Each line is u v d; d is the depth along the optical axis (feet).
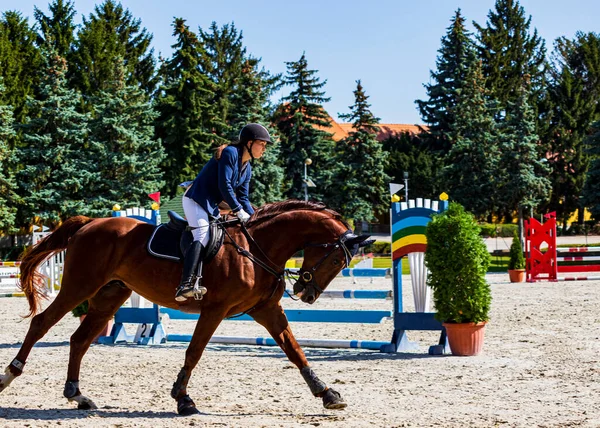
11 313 56.54
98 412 20.58
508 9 213.46
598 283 72.13
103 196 133.39
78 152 132.05
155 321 37.65
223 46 206.39
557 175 182.19
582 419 18.94
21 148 133.39
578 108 190.90
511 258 76.84
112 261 21.65
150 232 21.86
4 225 126.11
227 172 20.72
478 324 30.83
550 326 40.16
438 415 19.75
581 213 186.80
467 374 26.61
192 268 20.17
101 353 33.91
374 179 159.74
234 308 20.99
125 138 135.23
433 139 197.67
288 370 28.55
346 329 42.88
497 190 153.79
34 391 24.08
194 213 20.85
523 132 152.35
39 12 176.24
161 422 19.11
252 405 21.57
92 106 153.38
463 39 195.00
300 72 169.17
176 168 157.89
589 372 26.25
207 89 165.68
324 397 20.27
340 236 20.88
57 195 126.82
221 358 32.07
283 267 21.29
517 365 28.30
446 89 191.42
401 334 33.63
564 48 213.87
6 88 141.49
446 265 30.63
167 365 30.12
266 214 21.62
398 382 25.27
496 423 18.62
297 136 166.20
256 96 158.71
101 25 175.42
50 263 67.82
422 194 175.01
